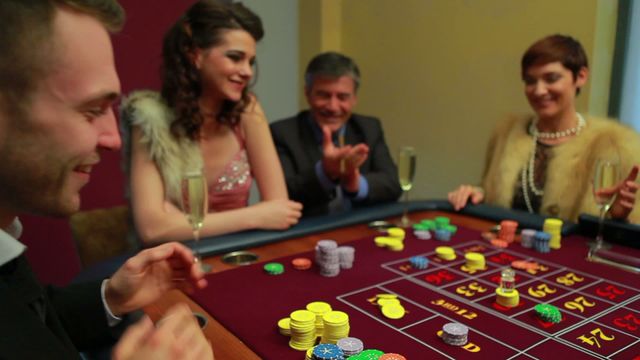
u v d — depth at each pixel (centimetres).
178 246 106
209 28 179
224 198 203
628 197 156
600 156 202
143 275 104
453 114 326
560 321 104
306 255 146
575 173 210
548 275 131
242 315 107
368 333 98
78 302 102
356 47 384
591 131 211
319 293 118
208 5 182
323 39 380
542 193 219
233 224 164
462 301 114
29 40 62
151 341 66
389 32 357
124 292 102
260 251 151
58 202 73
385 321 104
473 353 91
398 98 361
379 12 361
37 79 64
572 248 154
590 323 103
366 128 261
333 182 218
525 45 282
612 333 99
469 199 204
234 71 184
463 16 310
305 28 385
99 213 212
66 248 289
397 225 180
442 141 336
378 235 168
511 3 285
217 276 129
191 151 184
